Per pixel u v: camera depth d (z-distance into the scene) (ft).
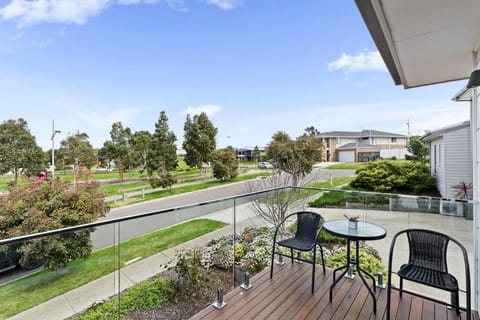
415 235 7.42
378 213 11.70
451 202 9.16
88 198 15.80
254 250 12.68
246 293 8.20
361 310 7.26
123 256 8.42
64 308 7.67
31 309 7.08
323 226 8.86
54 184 15.49
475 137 8.39
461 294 8.40
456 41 7.18
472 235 8.49
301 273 9.55
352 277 9.14
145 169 59.52
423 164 36.11
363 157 103.19
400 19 6.07
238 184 54.65
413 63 8.67
